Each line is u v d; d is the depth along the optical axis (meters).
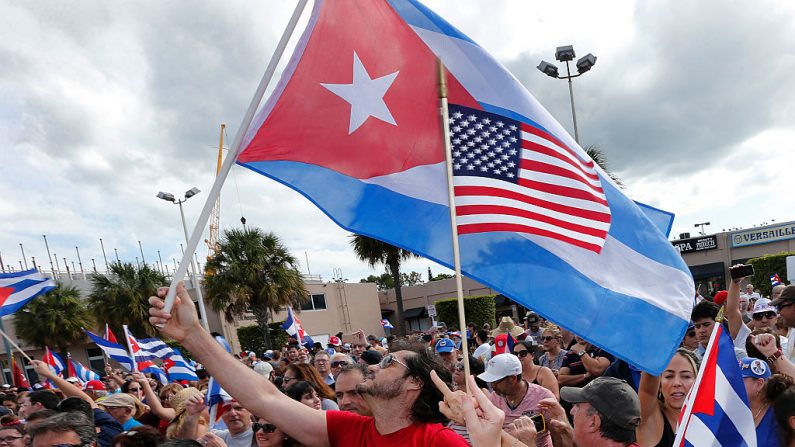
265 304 30.23
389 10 3.32
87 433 3.61
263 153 3.21
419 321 48.75
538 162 3.32
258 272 29.72
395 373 2.50
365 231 3.13
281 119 3.24
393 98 3.29
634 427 2.81
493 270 3.12
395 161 3.25
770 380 3.65
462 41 3.33
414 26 3.33
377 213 3.17
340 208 3.16
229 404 4.64
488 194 3.21
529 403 5.00
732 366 3.11
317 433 2.73
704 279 34.28
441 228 3.17
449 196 2.64
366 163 3.24
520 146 3.31
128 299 31.69
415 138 3.27
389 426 2.55
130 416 5.98
